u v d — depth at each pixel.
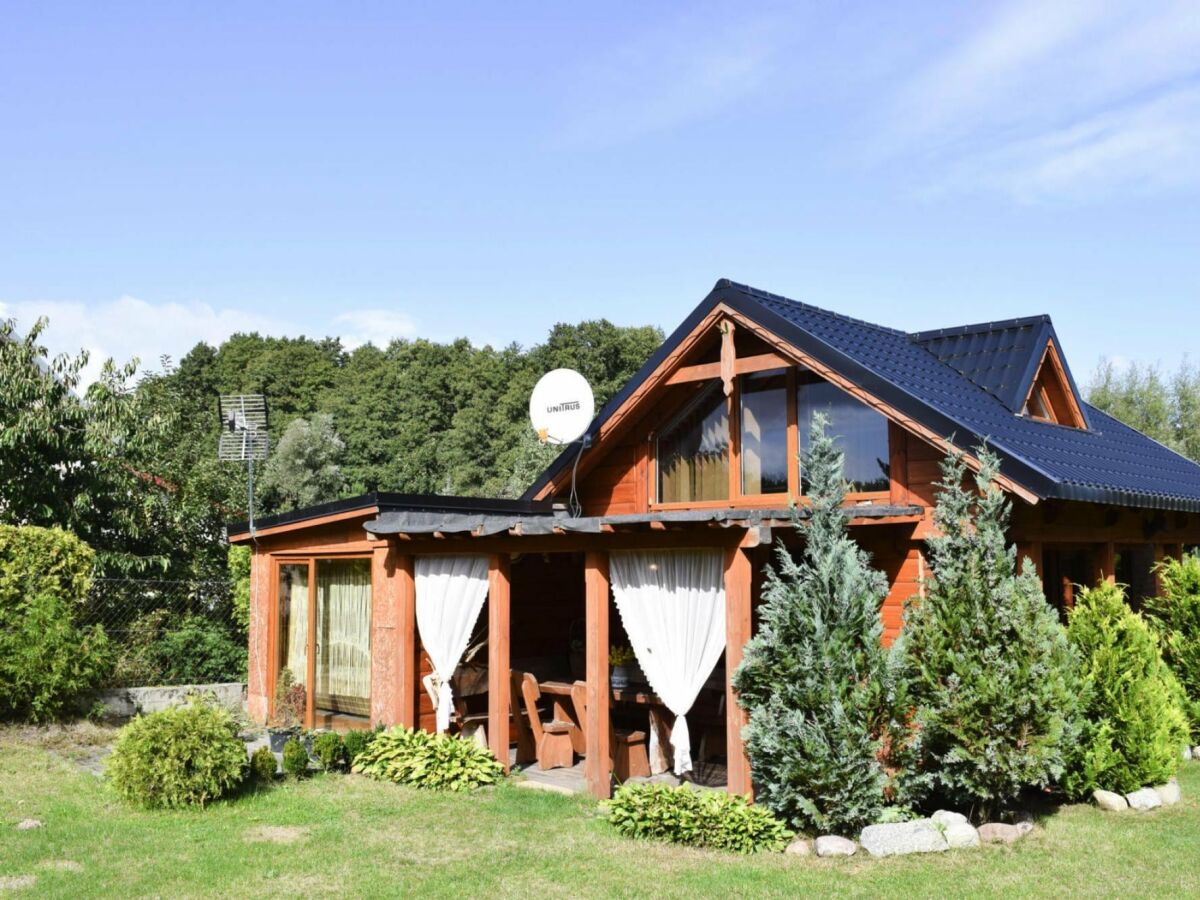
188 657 14.84
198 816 8.65
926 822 7.74
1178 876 7.04
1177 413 33.34
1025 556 9.96
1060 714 7.84
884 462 10.48
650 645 9.48
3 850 7.52
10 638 11.44
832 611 8.00
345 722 12.45
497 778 10.22
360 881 7.05
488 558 10.85
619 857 7.60
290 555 13.46
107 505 16.27
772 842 7.78
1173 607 11.86
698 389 12.49
